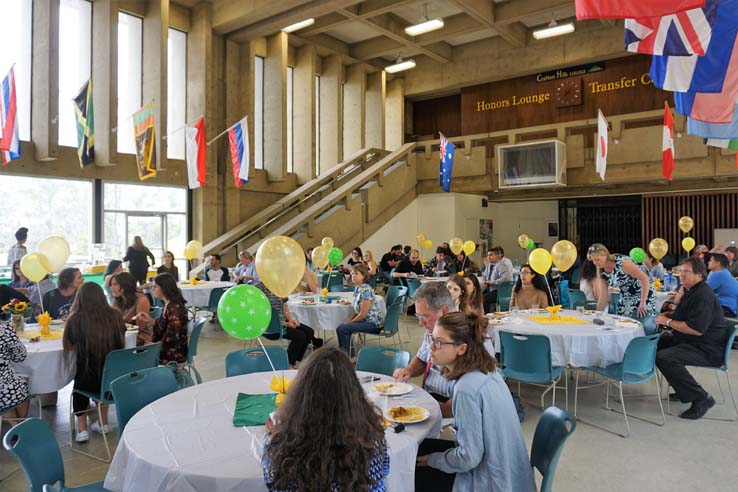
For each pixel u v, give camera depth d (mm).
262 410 2363
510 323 4637
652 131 11531
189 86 12148
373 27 13367
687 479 3227
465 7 11977
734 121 5473
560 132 12680
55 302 5164
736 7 4629
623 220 17922
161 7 10836
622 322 4652
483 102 17000
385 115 17281
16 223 9383
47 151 9211
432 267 10539
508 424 2018
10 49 9289
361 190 13648
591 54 14312
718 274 6508
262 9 11164
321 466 1373
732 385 5191
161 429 2154
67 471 3365
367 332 5883
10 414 4000
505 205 17500
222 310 2512
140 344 4363
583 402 4703
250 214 13336
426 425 2180
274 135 13586
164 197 11719
